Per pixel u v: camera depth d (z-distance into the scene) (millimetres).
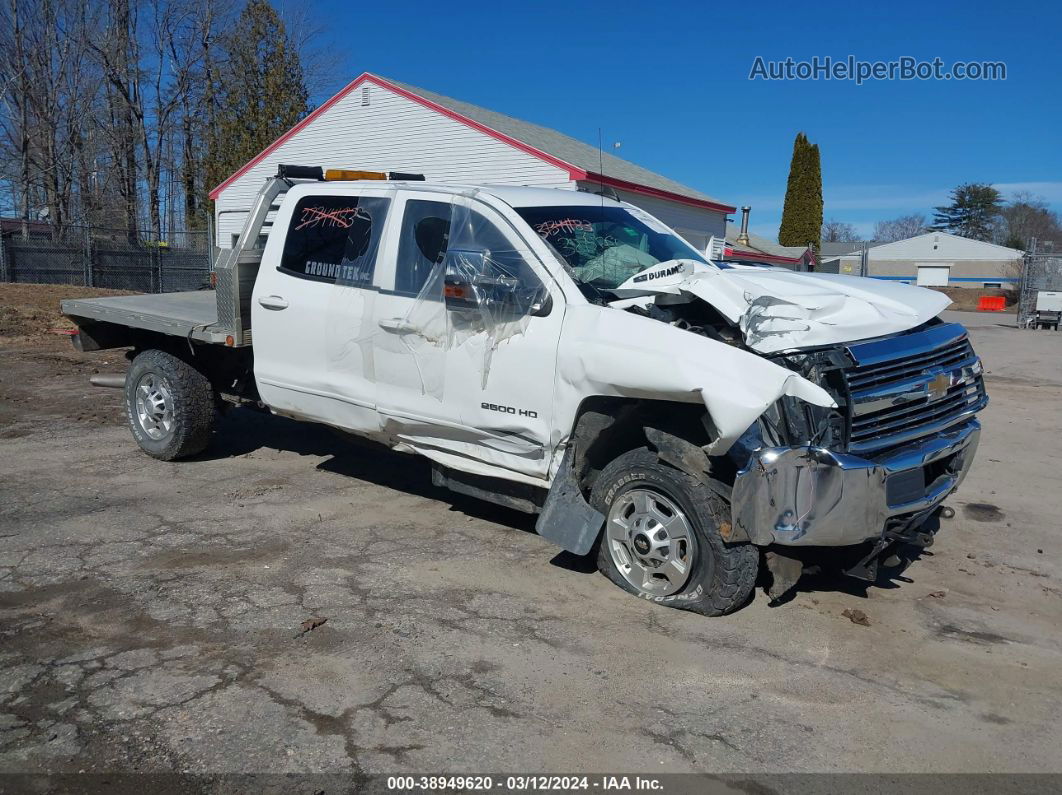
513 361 4793
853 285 5234
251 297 6324
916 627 4477
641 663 3994
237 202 24547
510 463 4973
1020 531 6055
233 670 3859
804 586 4961
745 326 4230
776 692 3783
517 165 19375
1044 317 27031
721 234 26734
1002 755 3367
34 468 6938
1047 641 4371
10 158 34781
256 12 31516
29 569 4930
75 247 26797
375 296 5457
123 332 7496
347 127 22094
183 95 38406
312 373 5891
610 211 5785
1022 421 9883
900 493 4332
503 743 3357
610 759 3273
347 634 4219
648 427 4387
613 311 4500
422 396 5270
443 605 4562
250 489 6496
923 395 4469
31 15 34250
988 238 82125
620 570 4715
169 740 3328
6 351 13125
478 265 4926
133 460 7242
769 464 3979
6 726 3395
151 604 4512
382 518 5926
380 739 3365
